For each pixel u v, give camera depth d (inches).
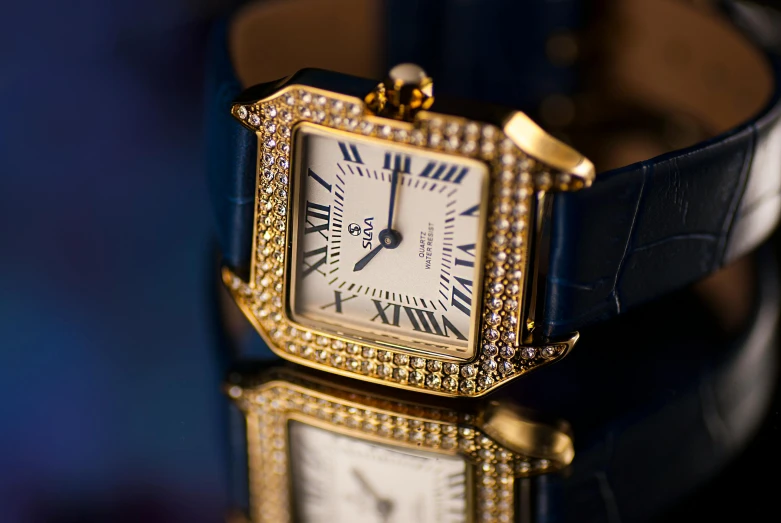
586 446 7.3
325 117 7.0
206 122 7.8
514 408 7.4
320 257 7.3
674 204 7.2
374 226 7.1
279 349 7.5
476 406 7.4
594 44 9.7
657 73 9.6
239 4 10.1
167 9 10.1
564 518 6.9
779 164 7.7
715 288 8.4
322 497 7.1
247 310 7.5
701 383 7.7
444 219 7.0
